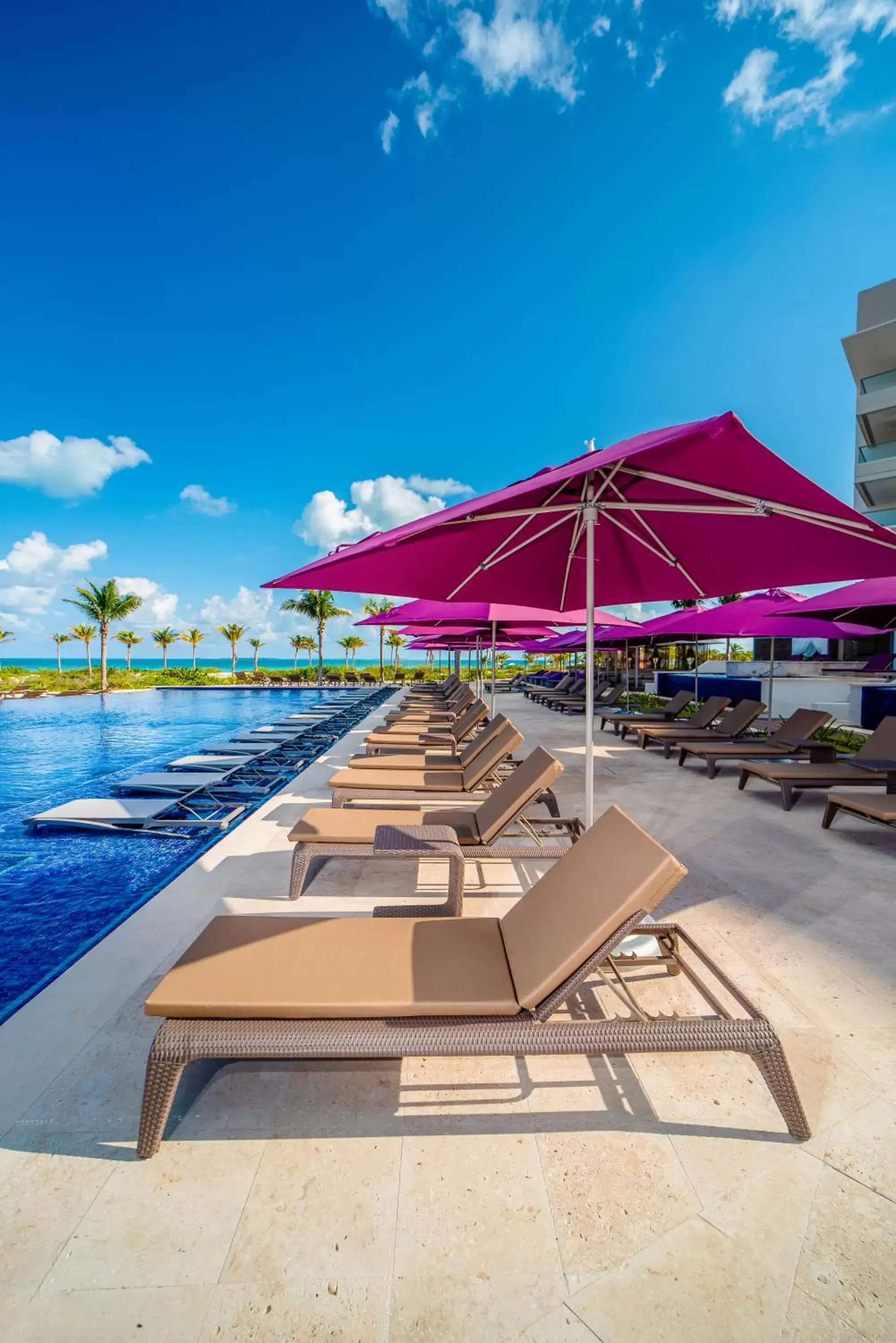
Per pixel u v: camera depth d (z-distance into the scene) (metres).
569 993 1.84
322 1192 1.64
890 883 3.87
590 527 3.03
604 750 9.56
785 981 2.69
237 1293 1.38
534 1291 1.39
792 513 2.45
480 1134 1.85
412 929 2.31
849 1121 1.89
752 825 5.25
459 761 5.94
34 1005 2.44
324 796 6.30
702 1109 1.96
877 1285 1.40
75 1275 1.42
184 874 3.95
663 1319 1.33
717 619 8.54
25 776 9.66
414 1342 1.29
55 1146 1.77
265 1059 1.71
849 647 23.78
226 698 30.17
